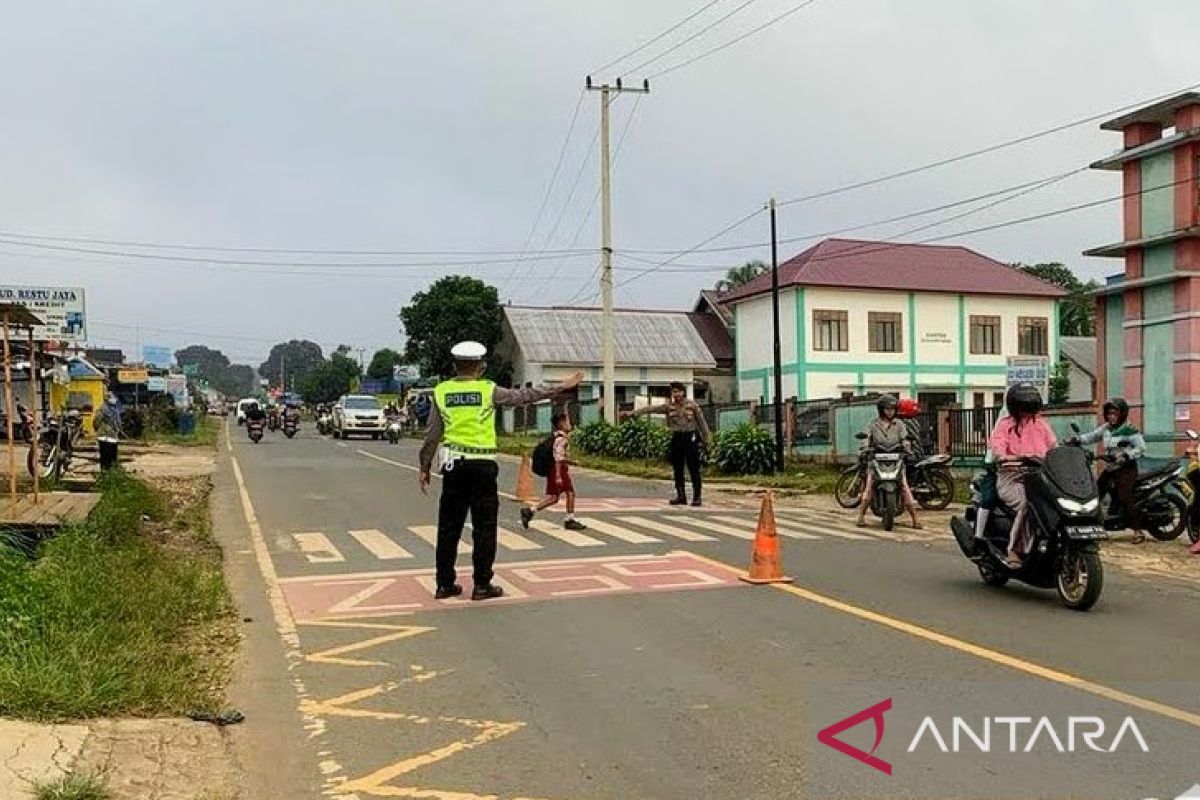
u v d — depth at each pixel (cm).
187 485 1928
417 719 565
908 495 1351
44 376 2092
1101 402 1698
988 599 858
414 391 5988
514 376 5259
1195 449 1253
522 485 1667
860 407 2262
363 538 1245
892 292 4472
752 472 2277
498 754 509
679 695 596
